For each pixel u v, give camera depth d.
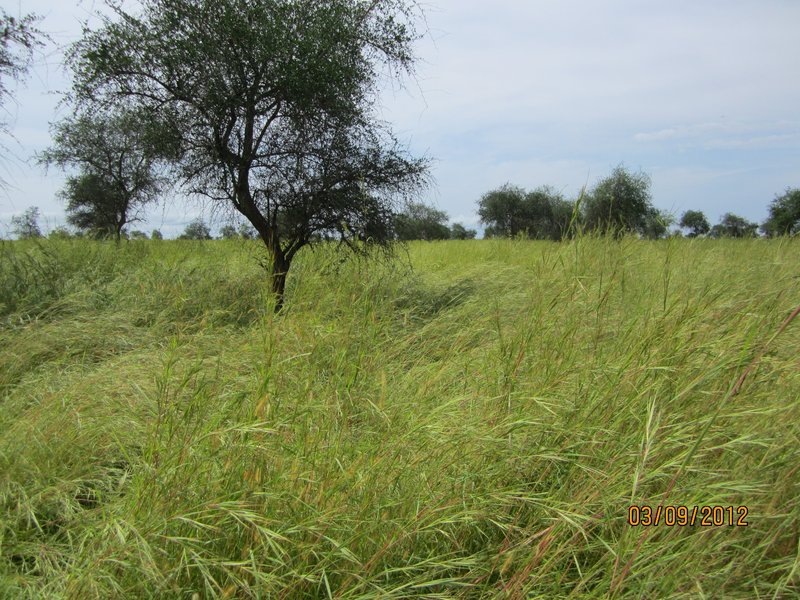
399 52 8.32
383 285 4.45
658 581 2.01
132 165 14.53
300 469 2.47
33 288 6.52
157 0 7.27
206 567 2.04
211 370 3.43
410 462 2.54
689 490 2.26
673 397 2.63
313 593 2.14
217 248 10.10
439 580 2.09
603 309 3.58
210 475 2.40
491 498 2.44
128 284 7.32
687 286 3.81
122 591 1.96
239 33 7.06
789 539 2.23
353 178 8.09
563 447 2.58
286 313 3.42
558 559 2.14
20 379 4.20
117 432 3.16
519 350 3.25
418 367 3.64
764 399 2.70
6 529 2.46
